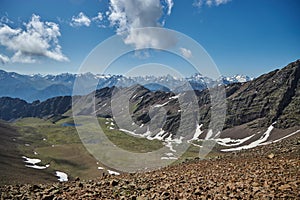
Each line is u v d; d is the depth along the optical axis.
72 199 15.90
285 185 14.30
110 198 15.64
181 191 15.77
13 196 17.39
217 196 14.03
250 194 13.66
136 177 21.64
